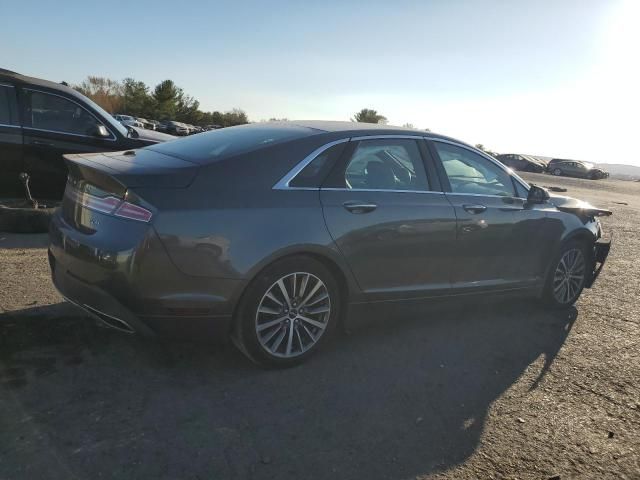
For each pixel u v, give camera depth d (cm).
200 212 306
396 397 330
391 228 377
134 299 300
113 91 8650
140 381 321
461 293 434
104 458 250
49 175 718
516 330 461
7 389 297
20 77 695
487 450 284
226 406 303
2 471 235
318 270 349
